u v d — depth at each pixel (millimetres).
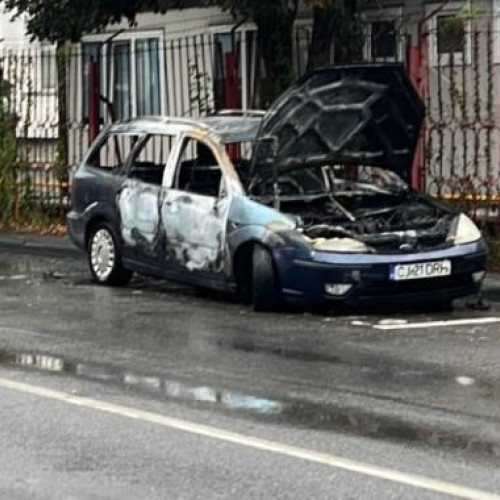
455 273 21641
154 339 19812
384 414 15000
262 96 32688
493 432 14164
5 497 12031
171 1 34938
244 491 12070
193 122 24109
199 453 13406
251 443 13766
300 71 32781
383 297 21297
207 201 22938
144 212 24453
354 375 17078
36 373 17375
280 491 12062
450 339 19672
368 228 21828
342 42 31547
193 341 19625
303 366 17688
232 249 22297
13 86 36344
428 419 14750
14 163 36125
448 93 29391
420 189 28188
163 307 23062
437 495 11883
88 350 18969
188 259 23438
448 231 21984
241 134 23344
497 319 21562
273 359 18172
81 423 14711
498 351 18703
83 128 35906
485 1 30078
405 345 19203
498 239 26750
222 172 22844
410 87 23219
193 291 25109
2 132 36312
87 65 36875
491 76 27531
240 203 22281
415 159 27531
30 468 12938
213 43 35156
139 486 12281
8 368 17719
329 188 23969
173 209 23672
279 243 21469
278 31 32062
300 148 23125
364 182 24391
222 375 17156
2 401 15828
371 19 32312
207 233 22891
